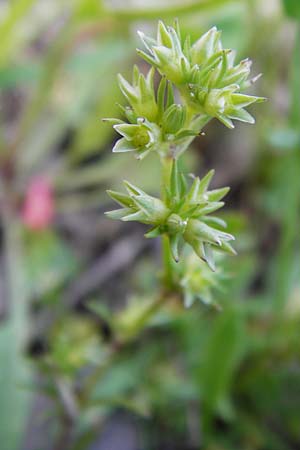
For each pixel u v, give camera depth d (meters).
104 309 0.08
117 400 0.08
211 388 0.10
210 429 0.10
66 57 0.13
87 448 0.10
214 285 0.07
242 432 0.10
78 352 0.08
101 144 0.13
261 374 0.10
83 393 0.08
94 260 0.13
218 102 0.06
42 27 0.14
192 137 0.06
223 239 0.06
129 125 0.06
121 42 0.13
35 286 0.12
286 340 0.10
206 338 0.10
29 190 0.13
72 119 0.14
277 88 0.14
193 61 0.06
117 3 0.15
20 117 0.15
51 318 0.11
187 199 0.06
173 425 0.10
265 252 0.12
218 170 0.13
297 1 0.10
